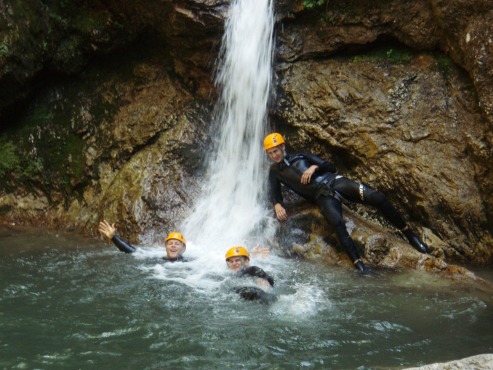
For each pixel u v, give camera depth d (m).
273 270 6.29
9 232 7.82
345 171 7.52
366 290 5.68
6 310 4.97
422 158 6.99
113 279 5.87
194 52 8.04
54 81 8.88
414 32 7.29
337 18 7.58
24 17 8.20
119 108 8.53
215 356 4.19
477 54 6.56
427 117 7.11
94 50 8.64
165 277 5.96
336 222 6.60
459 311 5.14
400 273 6.24
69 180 8.43
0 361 4.05
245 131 7.90
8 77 8.24
